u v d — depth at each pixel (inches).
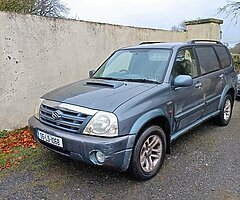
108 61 187.2
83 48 255.1
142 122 125.1
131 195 122.3
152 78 152.3
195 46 184.9
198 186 129.3
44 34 223.9
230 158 161.3
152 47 174.1
